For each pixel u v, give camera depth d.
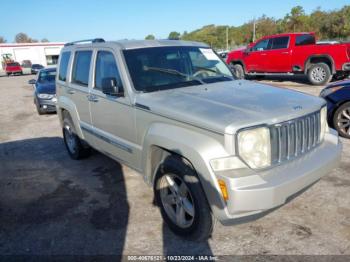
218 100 3.27
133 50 4.06
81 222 3.74
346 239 3.12
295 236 3.21
